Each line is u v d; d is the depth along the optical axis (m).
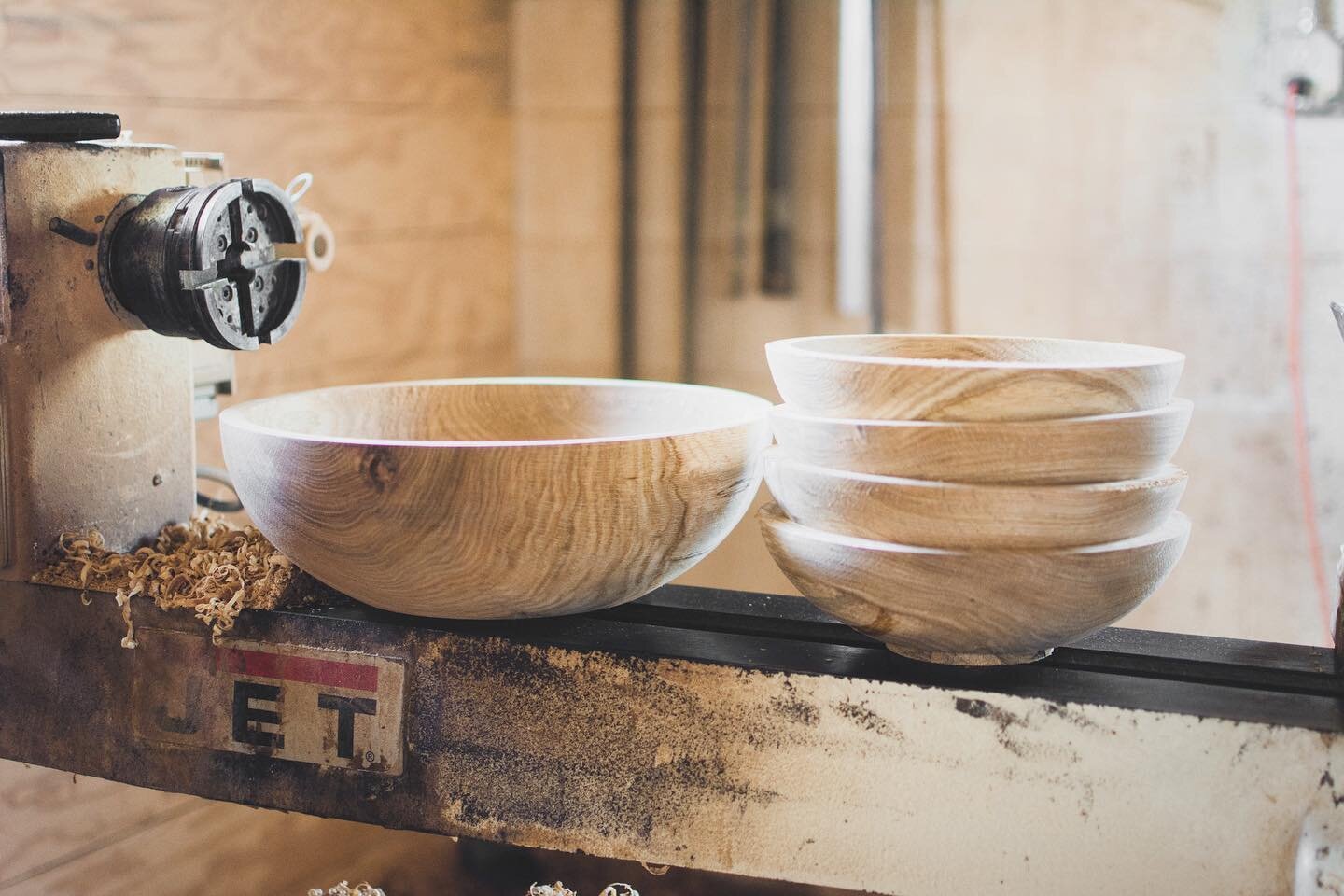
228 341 1.06
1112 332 2.59
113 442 1.12
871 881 0.88
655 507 0.89
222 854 2.12
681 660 0.90
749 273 2.82
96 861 1.87
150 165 1.11
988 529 0.80
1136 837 0.82
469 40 2.77
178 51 1.97
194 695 1.01
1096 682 0.86
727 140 2.78
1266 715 0.80
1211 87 2.45
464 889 2.15
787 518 0.91
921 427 0.81
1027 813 0.84
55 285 1.04
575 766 0.93
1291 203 2.44
